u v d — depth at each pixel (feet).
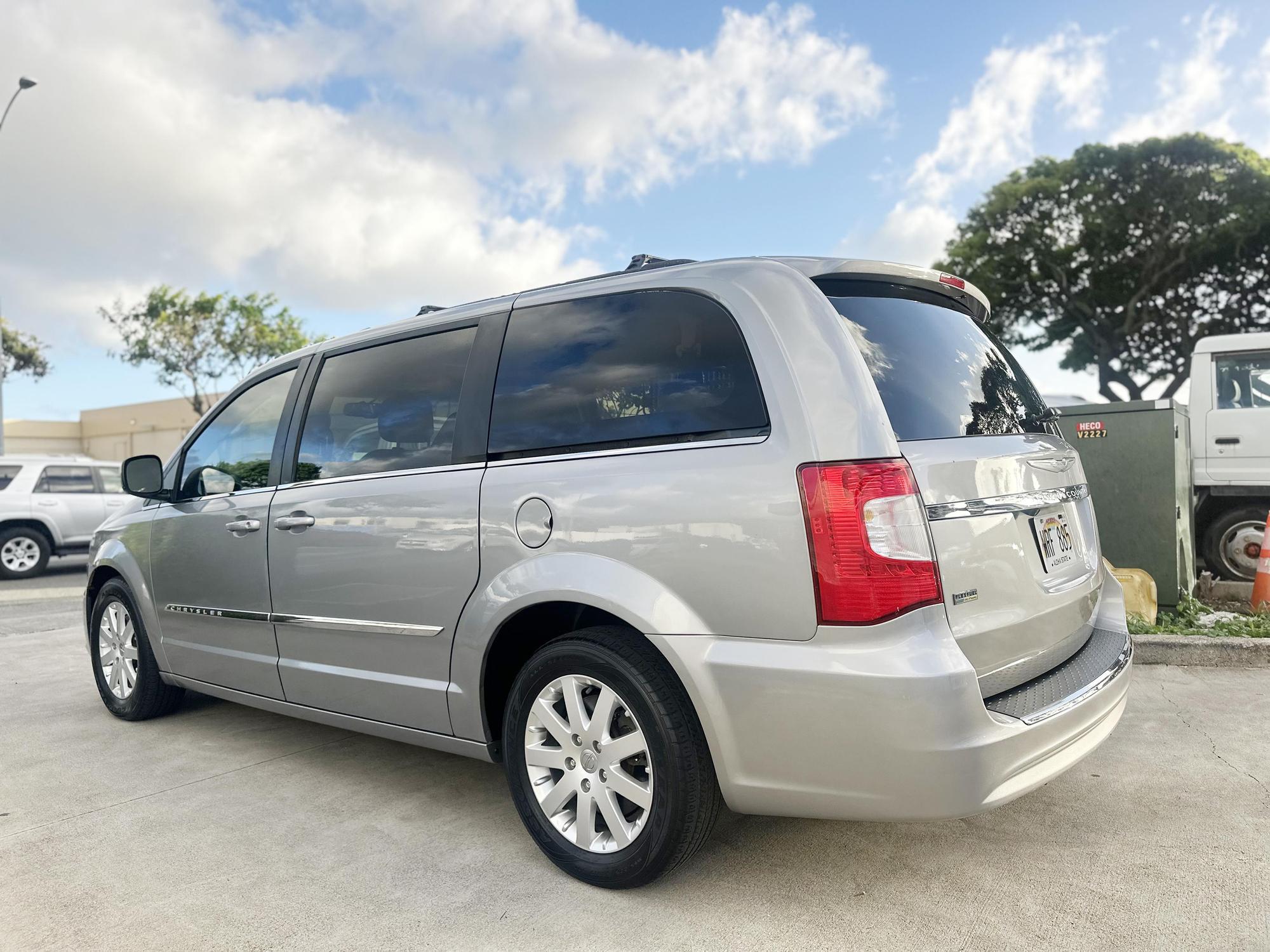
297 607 11.32
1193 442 25.64
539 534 8.71
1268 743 11.70
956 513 7.45
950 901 8.02
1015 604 7.91
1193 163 66.59
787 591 7.23
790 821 9.88
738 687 7.41
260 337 98.12
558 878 8.81
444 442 9.98
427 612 9.73
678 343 8.41
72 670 19.33
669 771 7.80
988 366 9.16
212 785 11.75
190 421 131.03
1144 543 18.44
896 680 6.78
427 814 10.61
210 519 12.76
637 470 8.18
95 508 41.93
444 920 8.04
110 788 11.73
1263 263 66.85
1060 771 7.62
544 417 9.15
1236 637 16.17
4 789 11.75
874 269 8.41
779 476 7.36
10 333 106.83
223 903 8.46
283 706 12.00
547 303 9.64
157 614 14.02
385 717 10.46
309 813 10.70
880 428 7.24
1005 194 73.87
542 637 9.62
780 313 7.85
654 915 7.98
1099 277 71.87
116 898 8.60
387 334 11.23
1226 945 7.16
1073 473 9.64
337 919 8.11
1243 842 8.94
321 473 11.35
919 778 6.82
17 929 8.04
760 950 7.34
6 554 39.55
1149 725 12.60
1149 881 8.23
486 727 9.41
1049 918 7.67
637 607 7.89
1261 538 24.54
